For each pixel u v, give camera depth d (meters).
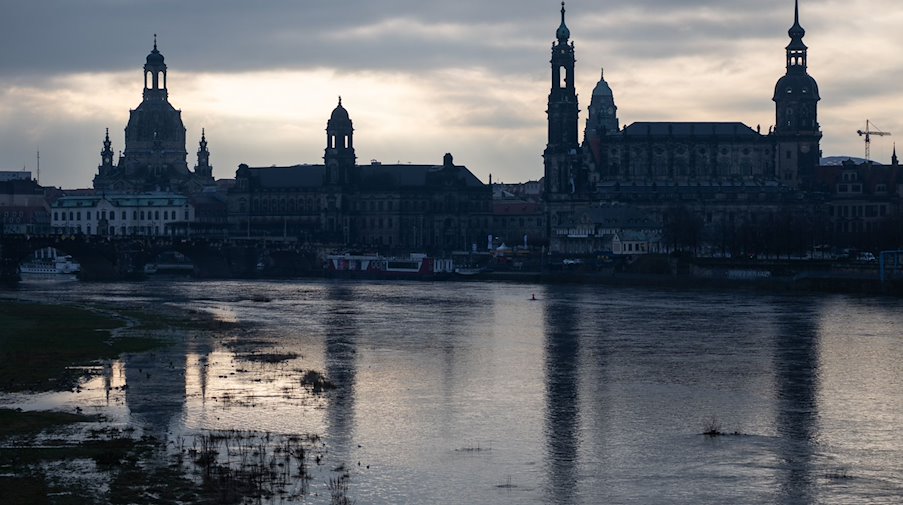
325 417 117.56
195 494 88.25
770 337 184.88
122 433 107.56
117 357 157.12
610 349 171.00
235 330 197.00
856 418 118.69
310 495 89.69
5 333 181.75
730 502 90.81
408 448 105.12
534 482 95.44
